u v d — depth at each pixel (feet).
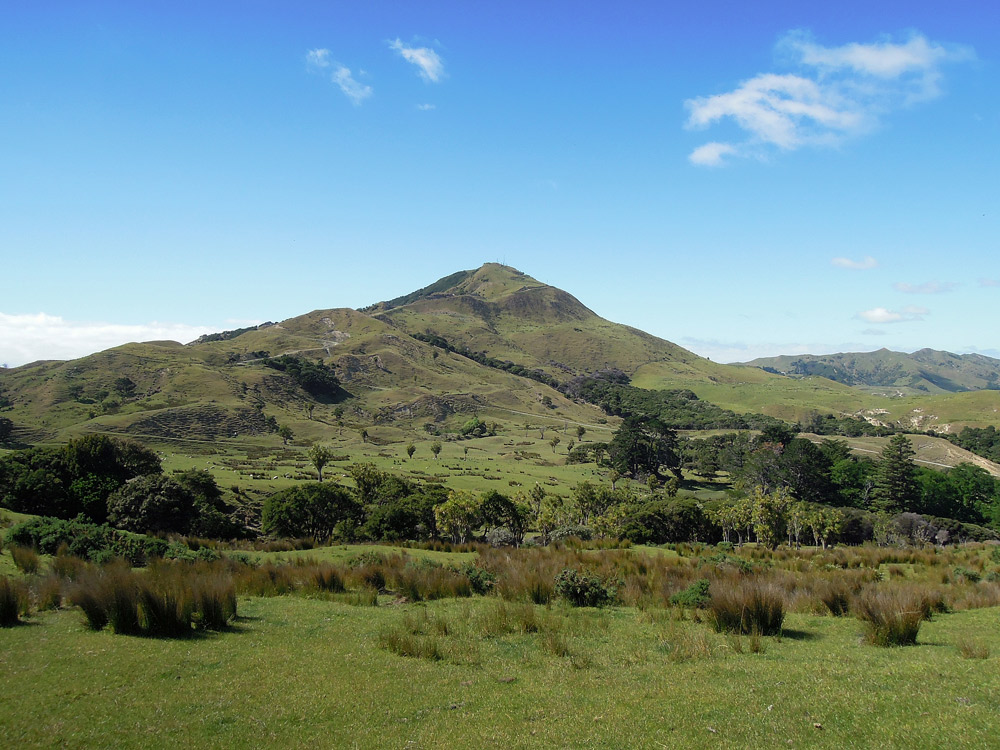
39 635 44.65
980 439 489.67
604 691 35.73
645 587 70.69
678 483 377.30
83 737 28.32
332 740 29.12
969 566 96.32
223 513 200.95
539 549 113.29
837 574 83.82
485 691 36.24
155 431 414.62
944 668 36.88
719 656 43.27
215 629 49.44
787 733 27.66
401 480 240.73
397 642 45.09
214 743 28.43
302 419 530.68
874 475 343.05
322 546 132.67
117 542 82.69
